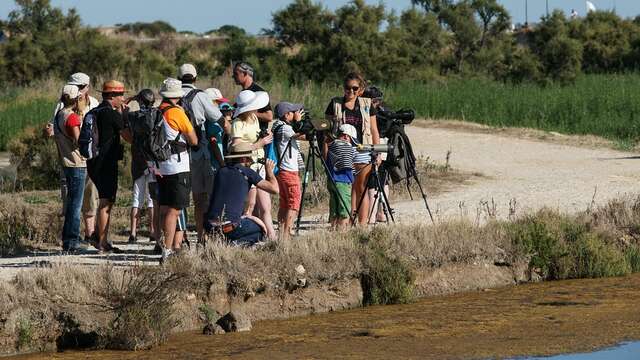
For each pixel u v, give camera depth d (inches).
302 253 847.1
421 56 3316.9
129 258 939.3
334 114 1023.6
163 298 748.0
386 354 695.1
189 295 789.2
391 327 768.9
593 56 3636.8
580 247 970.1
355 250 872.9
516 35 4252.0
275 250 850.8
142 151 869.2
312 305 829.2
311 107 2223.2
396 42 3230.8
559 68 3245.6
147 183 1072.2
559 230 981.2
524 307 830.5
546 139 2095.2
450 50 3592.5
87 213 1055.0
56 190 1455.5
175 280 778.8
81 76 1010.7
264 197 952.9
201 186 948.0
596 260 964.0
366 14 3267.7
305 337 743.7
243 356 693.9
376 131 1042.1
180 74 965.8
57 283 752.3
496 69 3447.3
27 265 908.6
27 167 1534.2
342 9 3289.9
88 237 1037.2
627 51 3609.7
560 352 697.0
